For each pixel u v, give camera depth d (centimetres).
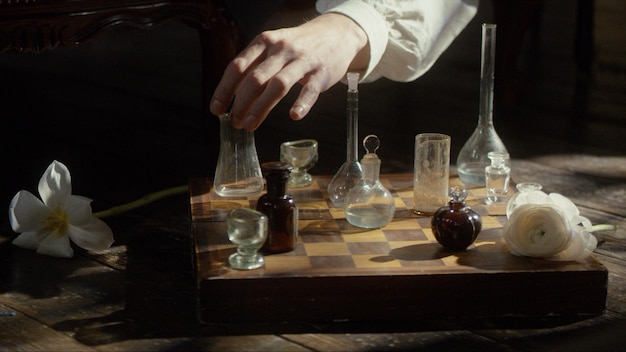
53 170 171
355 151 173
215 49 195
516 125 229
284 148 179
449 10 192
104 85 256
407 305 153
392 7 186
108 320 156
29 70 269
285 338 151
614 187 198
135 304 159
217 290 152
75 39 183
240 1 194
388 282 152
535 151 215
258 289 152
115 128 227
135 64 274
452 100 242
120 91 252
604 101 244
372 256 157
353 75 170
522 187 167
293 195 176
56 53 288
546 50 284
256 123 163
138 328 154
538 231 156
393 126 228
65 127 227
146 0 186
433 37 191
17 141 219
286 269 154
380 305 153
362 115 234
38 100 245
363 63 182
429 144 168
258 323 154
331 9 180
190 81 259
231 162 175
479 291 153
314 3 213
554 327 154
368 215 164
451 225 157
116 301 160
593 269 154
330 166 207
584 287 154
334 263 155
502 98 242
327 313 153
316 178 183
